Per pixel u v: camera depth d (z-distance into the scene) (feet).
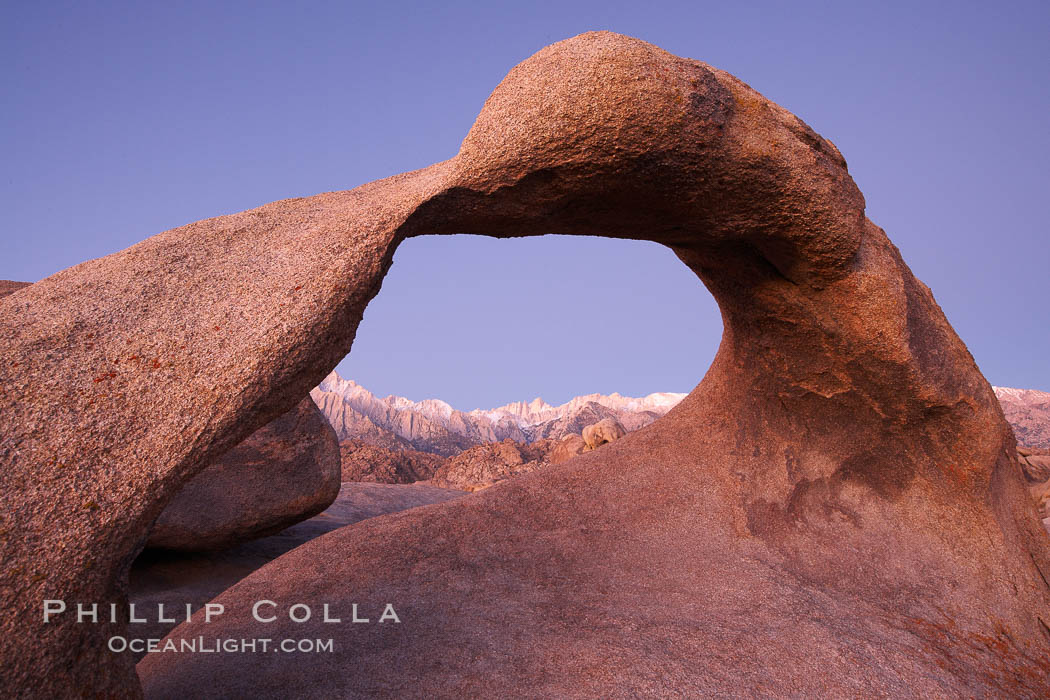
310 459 21.91
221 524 20.04
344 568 13.73
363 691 9.87
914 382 14.55
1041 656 13.85
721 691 10.24
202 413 7.39
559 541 14.82
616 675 10.36
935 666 12.21
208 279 8.97
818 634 12.21
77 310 8.36
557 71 9.72
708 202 11.84
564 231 12.91
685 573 13.96
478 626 11.71
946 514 16.03
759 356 16.61
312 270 8.85
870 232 14.23
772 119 11.50
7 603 6.02
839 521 16.05
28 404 7.13
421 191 10.19
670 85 9.81
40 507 6.49
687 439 17.92
